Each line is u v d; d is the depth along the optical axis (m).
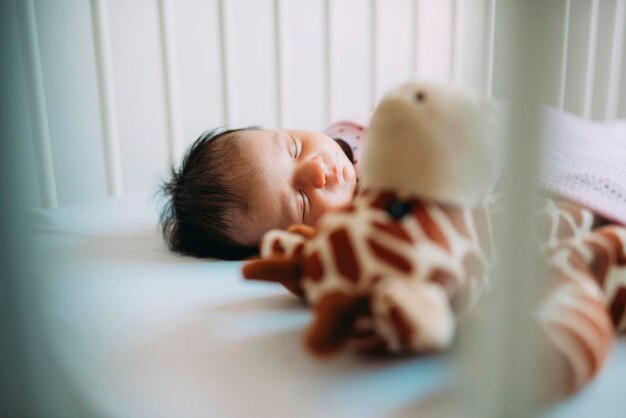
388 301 0.37
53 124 1.25
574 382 0.36
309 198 0.85
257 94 1.42
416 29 1.46
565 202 0.55
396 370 0.42
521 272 0.31
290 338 0.49
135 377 0.45
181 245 0.82
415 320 0.36
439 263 0.39
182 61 1.34
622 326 0.45
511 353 0.32
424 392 0.39
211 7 1.33
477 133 0.41
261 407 0.39
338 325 0.38
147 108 1.34
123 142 1.33
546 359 0.34
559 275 0.40
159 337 0.51
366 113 1.29
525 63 0.29
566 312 0.37
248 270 0.48
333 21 1.41
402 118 0.42
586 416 0.36
